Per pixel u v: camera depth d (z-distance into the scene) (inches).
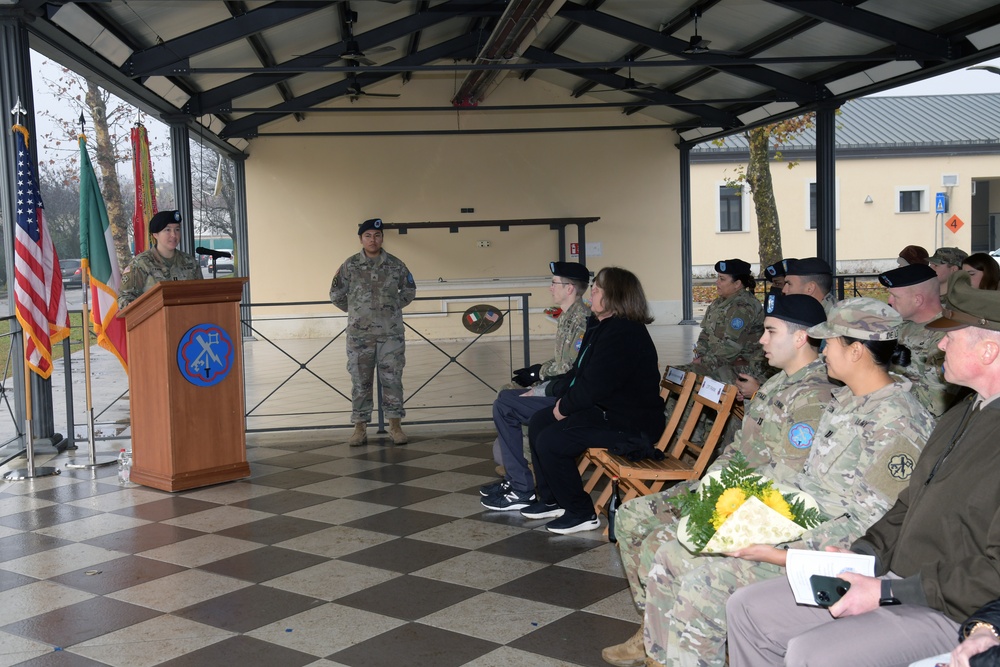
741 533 94.4
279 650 130.0
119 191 784.3
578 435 177.6
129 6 303.0
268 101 557.6
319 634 135.5
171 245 245.9
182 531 190.1
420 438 289.6
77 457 263.1
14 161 262.1
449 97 636.7
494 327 395.9
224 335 231.3
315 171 634.2
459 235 647.1
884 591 84.7
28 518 201.2
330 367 481.1
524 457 204.7
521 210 650.8
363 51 446.3
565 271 204.7
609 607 144.7
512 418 204.2
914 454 98.2
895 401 100.7
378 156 637.3
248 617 142.6
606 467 167.6
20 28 257.9
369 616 142.3
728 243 1039.6
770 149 1014.4
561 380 199.9
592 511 186.2
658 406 179.5
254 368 482.6
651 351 178.5
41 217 247.1
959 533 84.9
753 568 104.1
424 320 626.5
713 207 1031.6
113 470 248.1
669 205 662.5
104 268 248.7
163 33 343.9
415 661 125.6
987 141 1042.1
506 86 640.4
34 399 265.6
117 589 155.9
